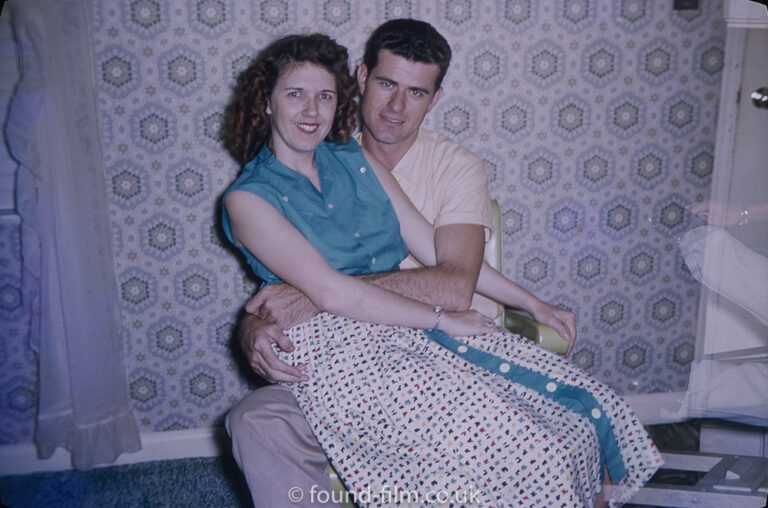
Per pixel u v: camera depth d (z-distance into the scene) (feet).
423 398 3.44
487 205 4.80
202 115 5.62
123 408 5.79
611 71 6.23
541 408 3.54
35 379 5.84
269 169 4.04
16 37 4.92
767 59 6.17
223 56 5.55
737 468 5.48
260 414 3.64
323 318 3.89
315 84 3.87
